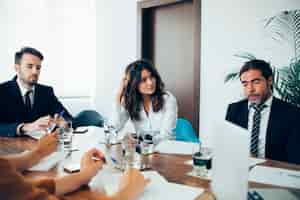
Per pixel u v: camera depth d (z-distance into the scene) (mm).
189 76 3311
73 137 1815
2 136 1846
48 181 750
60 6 3693
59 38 3701
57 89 3703
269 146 1631
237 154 693
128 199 767
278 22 2527
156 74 2086
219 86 2936
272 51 2574
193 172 1083
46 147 1254
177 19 3373
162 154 1382
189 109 3334
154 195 835
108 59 4055
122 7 3824
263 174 1046
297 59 2426
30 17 3389
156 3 3438
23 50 2172
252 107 1724
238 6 2768
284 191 872
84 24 4027
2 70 3184
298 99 2404
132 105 2072
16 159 1072
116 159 1236
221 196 778
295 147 1528
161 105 2041
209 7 2975
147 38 3668
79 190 855
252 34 2691
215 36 2945
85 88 4086
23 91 2189
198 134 3113
